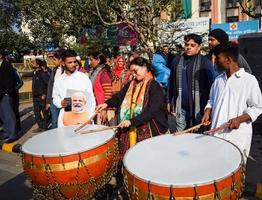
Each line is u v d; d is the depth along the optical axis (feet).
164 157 9.01
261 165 17.89
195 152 9.20
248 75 10.69
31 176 10.36
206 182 7.66
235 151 9.05
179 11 43.86
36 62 27.27
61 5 47.21
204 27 44.27
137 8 41.39
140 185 8.05
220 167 8.26
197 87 13.85
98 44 48.47
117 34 46.93
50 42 57.93
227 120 10.84
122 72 21.61
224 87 10.97
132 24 41.70
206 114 11.76
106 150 10.50
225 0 81.35
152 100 12.30
